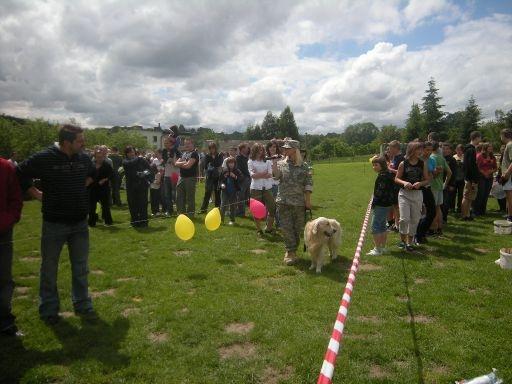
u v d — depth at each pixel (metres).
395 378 3.46
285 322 4.54
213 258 7.22
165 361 3.80
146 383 3.47
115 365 3.72
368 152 80.75
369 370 3.61
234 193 10.45
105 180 10.23
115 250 7.86
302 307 4.96
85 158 4.74
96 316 4.78
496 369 3.50
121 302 5.23
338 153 78.06
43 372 3.61
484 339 4.08
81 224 4.75
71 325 4.54
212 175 11.84
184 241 8.59
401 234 7.33
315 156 77.00
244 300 5.21
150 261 7.09
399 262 6.72
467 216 10.27
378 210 7.15
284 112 89.69
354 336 4.23
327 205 14.07
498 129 50.44
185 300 5.24
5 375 3.59
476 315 4.64
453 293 5.29
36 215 12.80
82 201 4.66
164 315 4.77
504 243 7.85
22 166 4.30
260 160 9.10
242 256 7.37
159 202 12.40
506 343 4.00
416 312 4.81
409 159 7.07
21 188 4.31
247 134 93.38
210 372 3.63
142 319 4.70
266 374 3.60
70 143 4.43
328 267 6.66
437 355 3.80
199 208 13.31
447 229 9.19
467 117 56.69
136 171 10.16
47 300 4.61
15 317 4.47
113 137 58.44
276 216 9.81
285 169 6.86
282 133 89.81
